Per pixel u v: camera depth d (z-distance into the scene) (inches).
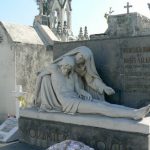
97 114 233.5
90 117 230.7
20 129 282.2
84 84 271.7
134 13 394.0
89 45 284.4
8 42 444.5
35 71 470.9
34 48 470.0
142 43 247.4
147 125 200.5
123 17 400.8
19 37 458.3
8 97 441.1
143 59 247.4
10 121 311.0
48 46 497.0
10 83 442.0
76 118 237.8
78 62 261.7
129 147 208.1
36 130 267.1
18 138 290.0
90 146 229.3
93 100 246.8
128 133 208.7
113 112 222.2
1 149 262.1
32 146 269.1
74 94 255.6
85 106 236.5
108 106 229.3
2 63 452.1
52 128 254.4
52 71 264.2
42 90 267.1
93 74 262.8
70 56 266.2
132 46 253.8
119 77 263.4
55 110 255.6
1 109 450.0
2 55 452.1
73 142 220.4
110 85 269.3
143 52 247.1
